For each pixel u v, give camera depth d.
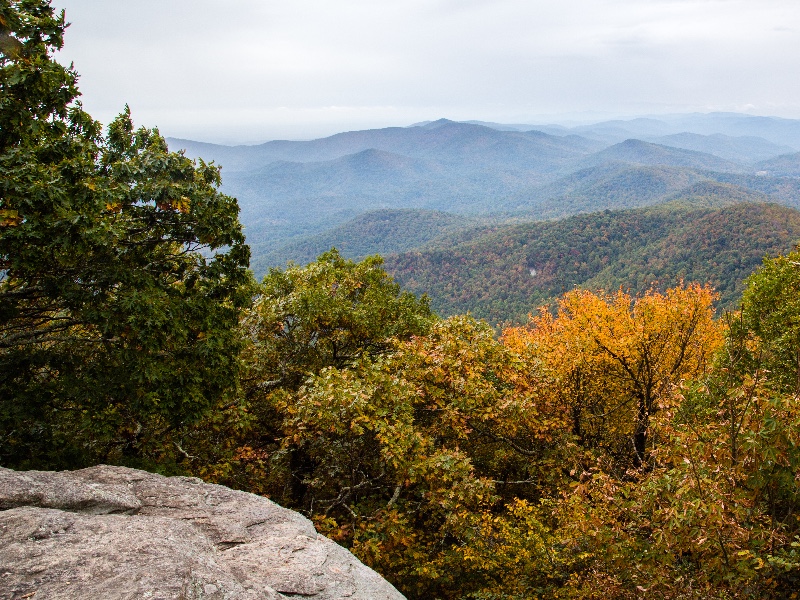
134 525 4.06
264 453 12.39
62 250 8.34
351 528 10.16
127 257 10.14
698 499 5.44
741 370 10.53
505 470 14.42
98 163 10.46
